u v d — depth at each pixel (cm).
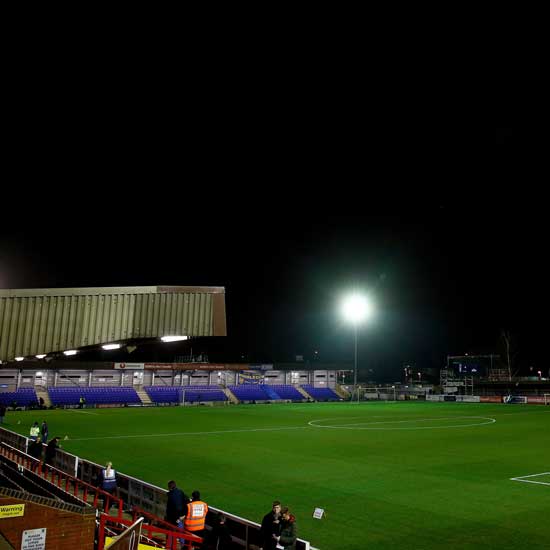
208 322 1352
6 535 647
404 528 1332
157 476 2025
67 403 6688
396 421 4488
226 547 1034
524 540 1230
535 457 2445
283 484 1861
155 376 7894
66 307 1251
